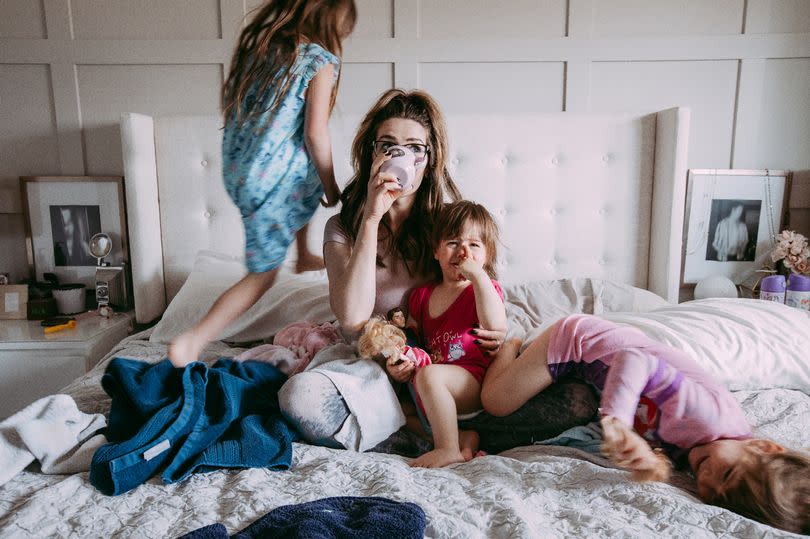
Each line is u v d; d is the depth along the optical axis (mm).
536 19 2416
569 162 2350
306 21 1408
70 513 906
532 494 941
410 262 1460
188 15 2408
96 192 2482
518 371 1217
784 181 2461
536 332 1529
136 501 946
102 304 2391
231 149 1408
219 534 796
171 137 2311
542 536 802
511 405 1229
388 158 1231
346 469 1040
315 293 1912
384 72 2453
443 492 947
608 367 1151
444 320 1356
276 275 1458
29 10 2395
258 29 1438
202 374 1195
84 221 2502
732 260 2520
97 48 2414
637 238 2395
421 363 1257
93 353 2107
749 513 902
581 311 1979
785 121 2475
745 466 921
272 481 1015
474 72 2453
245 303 1411
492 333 1286
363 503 892
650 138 2332
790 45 2402
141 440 1027
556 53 2424
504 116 2326
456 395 1236
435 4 2410
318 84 1335
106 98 2463
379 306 1459
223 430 1128
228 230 2379
